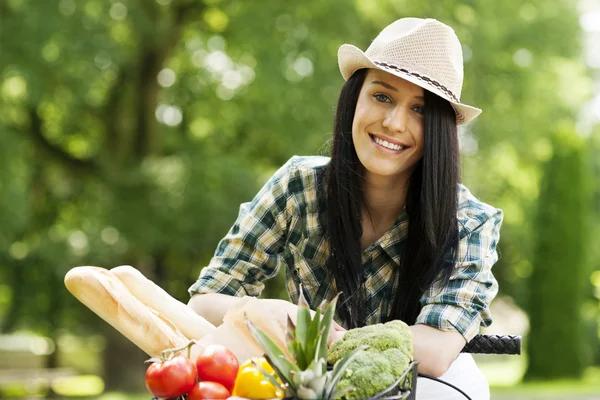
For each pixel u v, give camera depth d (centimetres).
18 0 1374
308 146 1438
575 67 1791
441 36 217
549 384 1728
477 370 222
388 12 1498
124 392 1706
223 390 163
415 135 220
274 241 245
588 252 1841
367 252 235
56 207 1823
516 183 1956
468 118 223
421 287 222
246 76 1570
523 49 1734
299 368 147
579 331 1830
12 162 1432
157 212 1494
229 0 1556
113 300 183
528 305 1855
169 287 1773
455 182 220
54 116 1697
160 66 1667
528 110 1745
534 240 1845
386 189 233
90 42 1388
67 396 1739
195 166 1515
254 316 182
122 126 1719
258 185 1505
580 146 1833
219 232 1483
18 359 1447
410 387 165
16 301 1741
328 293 245
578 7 1808
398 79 217
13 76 1377
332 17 1449
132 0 1480
